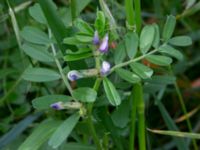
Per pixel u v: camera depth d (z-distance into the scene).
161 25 0.36
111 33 0.21
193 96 0.43
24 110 0.35
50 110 0.31
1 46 0.37
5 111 0.37
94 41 0.20
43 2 0.23
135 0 0.23
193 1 0.34
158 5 0.39
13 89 0.35
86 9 0.40
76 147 0.27
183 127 0.42
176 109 0.43
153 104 0.39
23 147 0.22
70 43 0.20
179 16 0.35
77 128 0.26
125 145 0.28
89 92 0.21
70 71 0.21
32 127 0.35
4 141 0.30
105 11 0.25
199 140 0.40
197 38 0.43
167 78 0.25
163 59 0.22
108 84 0.21
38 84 0.34
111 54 0.27
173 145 0.39
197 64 0.45
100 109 0.25
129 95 0.25
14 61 0.36
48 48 0.26
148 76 0.21
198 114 0.42
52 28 0.23
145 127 0.28
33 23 0.33
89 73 0.20
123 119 0.24
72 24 0.25
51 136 0.21
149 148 0.30
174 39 0.23
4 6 0.32
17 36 0.29
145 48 0.22
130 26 0.23
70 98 0.22
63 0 0.39
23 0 0.34
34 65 0.31
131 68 0.22
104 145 0.27
